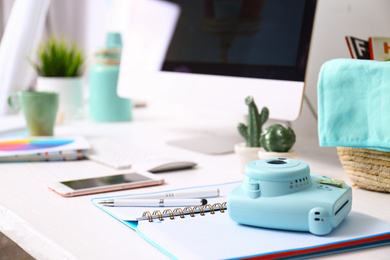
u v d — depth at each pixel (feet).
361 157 2.85
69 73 5.73
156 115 6.29
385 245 2.13
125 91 5.16
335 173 3.31
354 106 2.76
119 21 8.18
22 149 3.84
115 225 2.38
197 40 4.37
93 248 2.09
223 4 4.13
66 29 7.78
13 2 6.73
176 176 3.32
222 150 4.06
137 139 4.63
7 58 6.86
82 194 2.90
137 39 5.08
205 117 6.04
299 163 2.35
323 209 2.10
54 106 4.62
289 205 2.16
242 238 2.10
